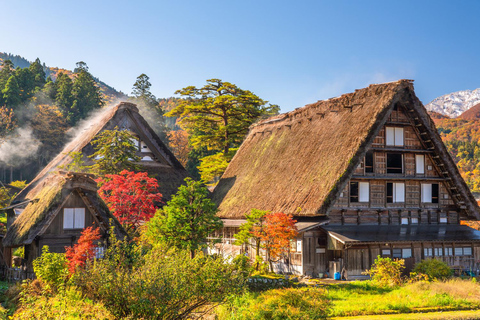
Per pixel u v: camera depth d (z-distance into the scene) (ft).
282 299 60.39
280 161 127.95
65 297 54.03
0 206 156.35
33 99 329.31
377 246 103.65
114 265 53.72
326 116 125.49
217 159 194.80
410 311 68.33
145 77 361.71
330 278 101.40
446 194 120.06
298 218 107.34
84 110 342.85
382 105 107.04
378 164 112.57
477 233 113.50
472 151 459.73
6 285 83.56
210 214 93.30
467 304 71.82
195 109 193.06
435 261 95.86
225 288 52.03
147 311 48.06
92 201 89.81
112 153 133.80
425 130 114.83
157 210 97.19
